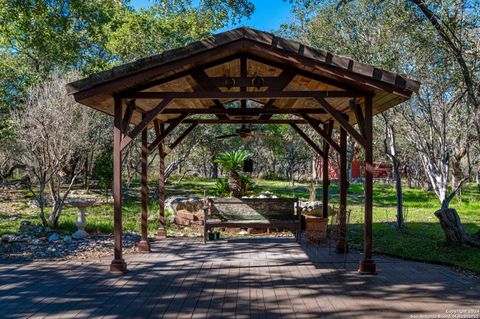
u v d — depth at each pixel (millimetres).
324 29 12047
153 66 5223
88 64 17688
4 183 20234
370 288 4965
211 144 22203
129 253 7227
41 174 9133
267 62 5633
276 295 4676
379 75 5117
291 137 22906
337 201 17281
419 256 6809
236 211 8266
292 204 8258
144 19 16688
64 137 9406
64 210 12922
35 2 9477
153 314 4023
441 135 10953
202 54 5219
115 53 17141
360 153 25078
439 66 9484
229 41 5152
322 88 6531
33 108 9758
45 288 4949
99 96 5652
